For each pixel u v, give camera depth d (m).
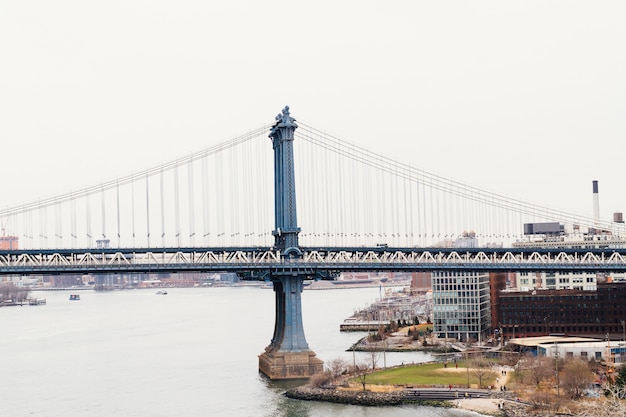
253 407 198.12
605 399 182.62
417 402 197.50
